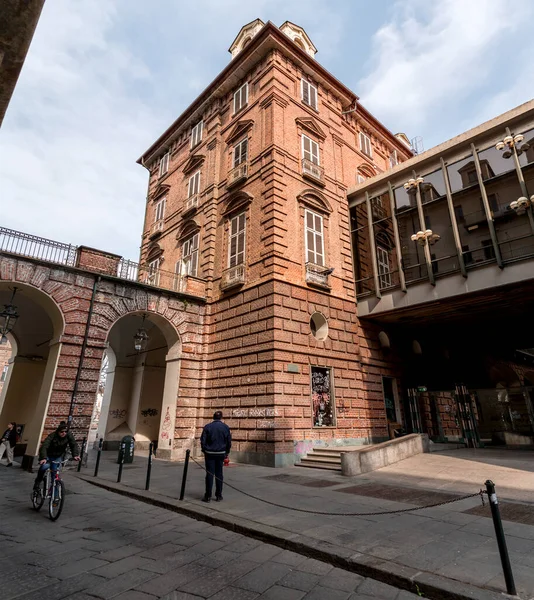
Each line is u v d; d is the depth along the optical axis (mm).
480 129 15852
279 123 18094
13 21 3619
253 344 15414
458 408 19531
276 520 6613
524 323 20016
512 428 19641
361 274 19672
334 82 22172
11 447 15414
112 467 13555
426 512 7062
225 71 21609
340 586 4379
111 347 22047
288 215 16906
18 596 4152
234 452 14734
